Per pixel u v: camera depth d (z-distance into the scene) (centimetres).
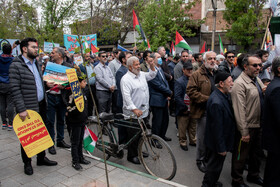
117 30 1780
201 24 1923
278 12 1611
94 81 631
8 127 544
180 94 467
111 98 664
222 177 363
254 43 1532
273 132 269
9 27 2100
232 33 1379
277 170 271
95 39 815
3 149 430
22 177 328
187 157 437
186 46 691
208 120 300
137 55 782
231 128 301
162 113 461
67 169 354
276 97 260
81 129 366
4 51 521
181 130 472
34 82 333
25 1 1827
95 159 391
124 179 324
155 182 316
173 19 1875
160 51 637
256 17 1326
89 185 307
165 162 346
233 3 1354
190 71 471
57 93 423
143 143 365
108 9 1769
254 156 338
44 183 313
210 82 397
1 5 2120
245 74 325
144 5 1795
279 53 670
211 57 390
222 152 285
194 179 355
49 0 1730
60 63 429
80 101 306
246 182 348
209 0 2000
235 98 308
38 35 1608
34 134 315
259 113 322
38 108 340
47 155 406
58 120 441
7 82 528
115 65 695
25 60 332
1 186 304
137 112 355
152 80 446
